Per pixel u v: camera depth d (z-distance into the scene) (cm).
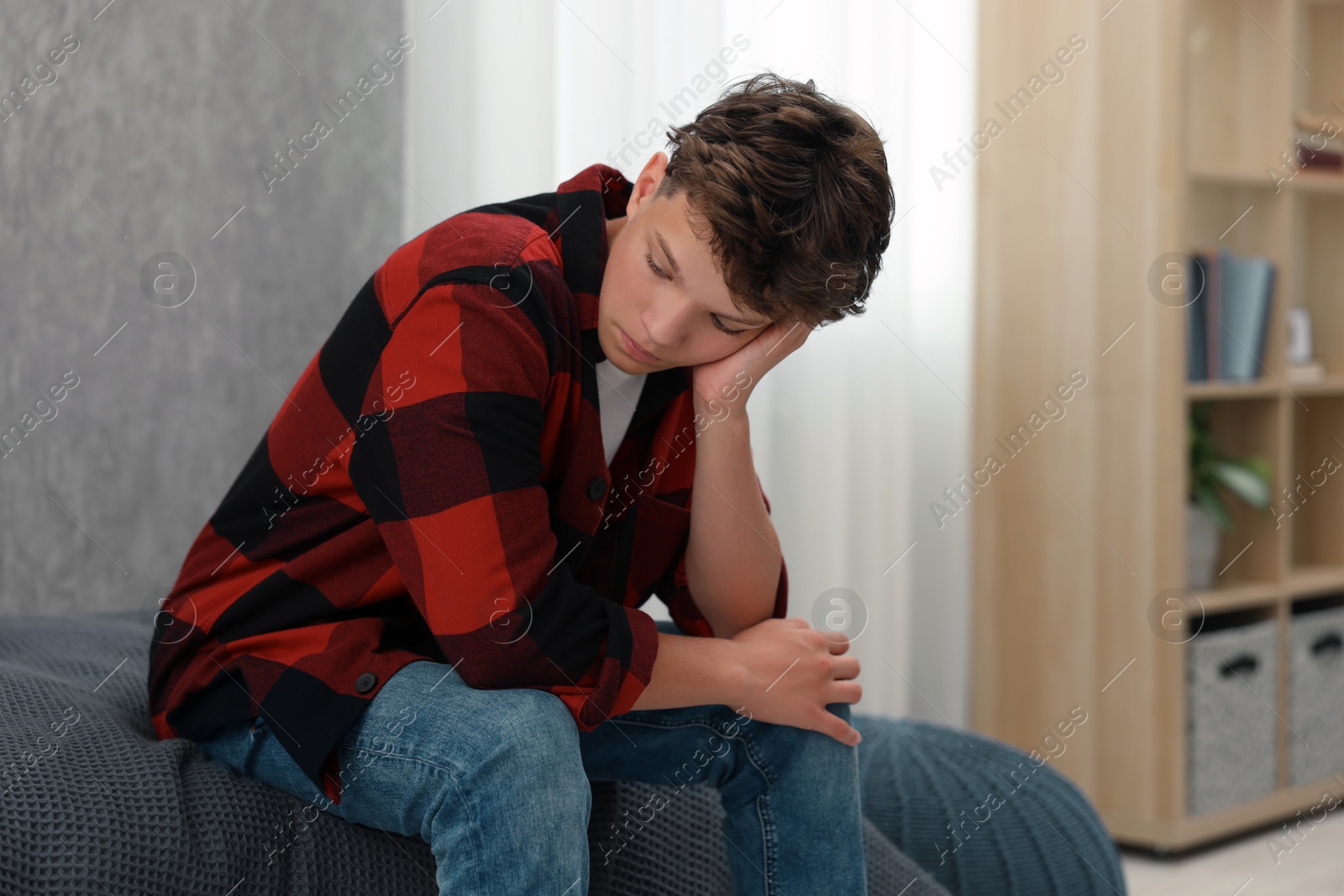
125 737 98
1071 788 145
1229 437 229
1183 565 206
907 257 220
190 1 176
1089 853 136
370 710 85
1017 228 223
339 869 94
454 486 82
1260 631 219
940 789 138
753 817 99
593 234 95
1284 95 219
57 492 171
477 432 83
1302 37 247
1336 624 233
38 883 85
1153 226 206
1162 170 205
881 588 220
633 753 100
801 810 97
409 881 97
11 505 167
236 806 93
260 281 184
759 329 94
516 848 77
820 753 97
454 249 89
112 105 171
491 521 82
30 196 165
